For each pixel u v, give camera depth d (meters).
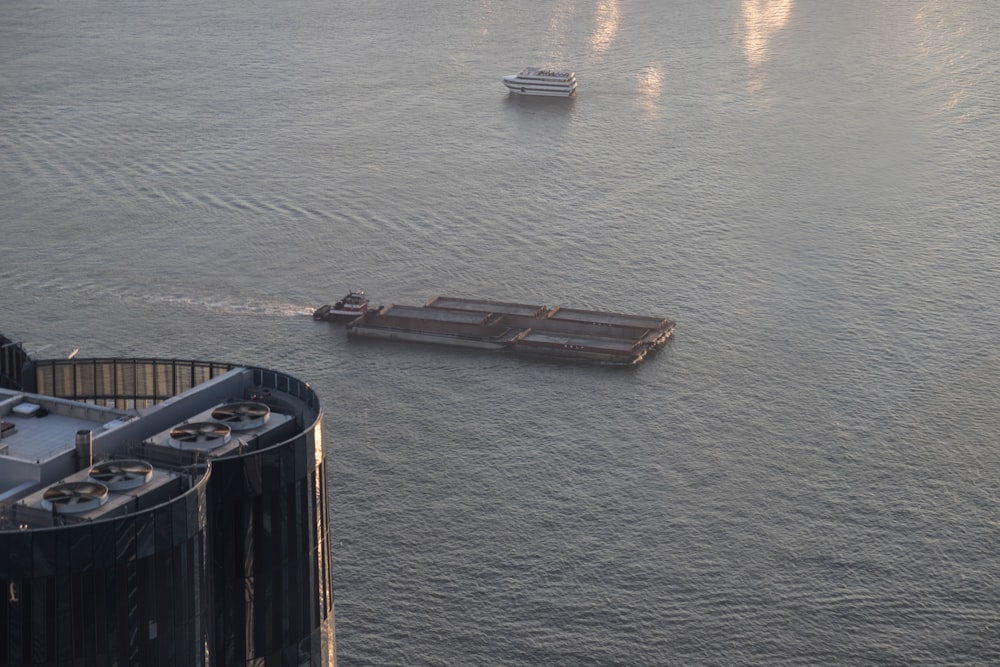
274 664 108.56
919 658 187.62
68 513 93.94
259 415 108.44
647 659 187.12
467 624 191.75
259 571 105.75
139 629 94.69
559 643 188.38
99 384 123.12
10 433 108.50
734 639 190.38
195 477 99.69
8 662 92.06
